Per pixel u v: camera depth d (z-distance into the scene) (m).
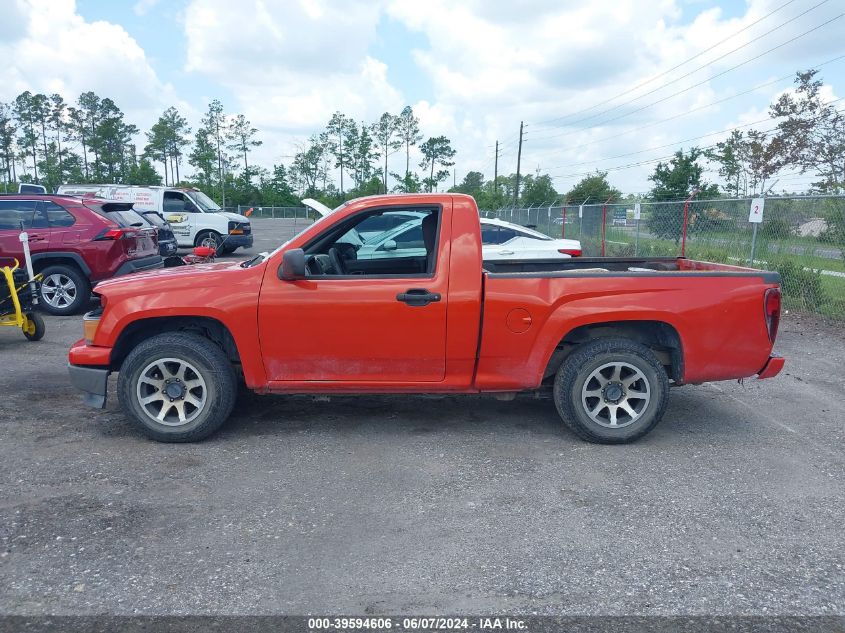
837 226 10.51
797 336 9.27
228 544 3.49
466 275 4.79
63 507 3.88
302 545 3.49
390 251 6.89
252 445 4.93
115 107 91.25
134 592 3.05
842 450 4.92
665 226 16.28
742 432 5.30
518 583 3.15
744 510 3.92
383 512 3.87
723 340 4.88
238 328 4.80
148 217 14.25
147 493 4.09
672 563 3.33
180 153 95.12
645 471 4.49
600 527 3.70
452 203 4.88
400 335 4.80
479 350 4.84
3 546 3.44
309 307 4.77
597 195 43.09
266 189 87.62
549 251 10.05
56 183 85.25
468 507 3.94
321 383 4.93
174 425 4.90
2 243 9.94
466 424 5.43
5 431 5.17
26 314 8.35
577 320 4.78
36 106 86.62
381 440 5.04
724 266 5.70
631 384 4.93
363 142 96.62
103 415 5.59
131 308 4.85
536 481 4.31
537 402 6.04
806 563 3.34
